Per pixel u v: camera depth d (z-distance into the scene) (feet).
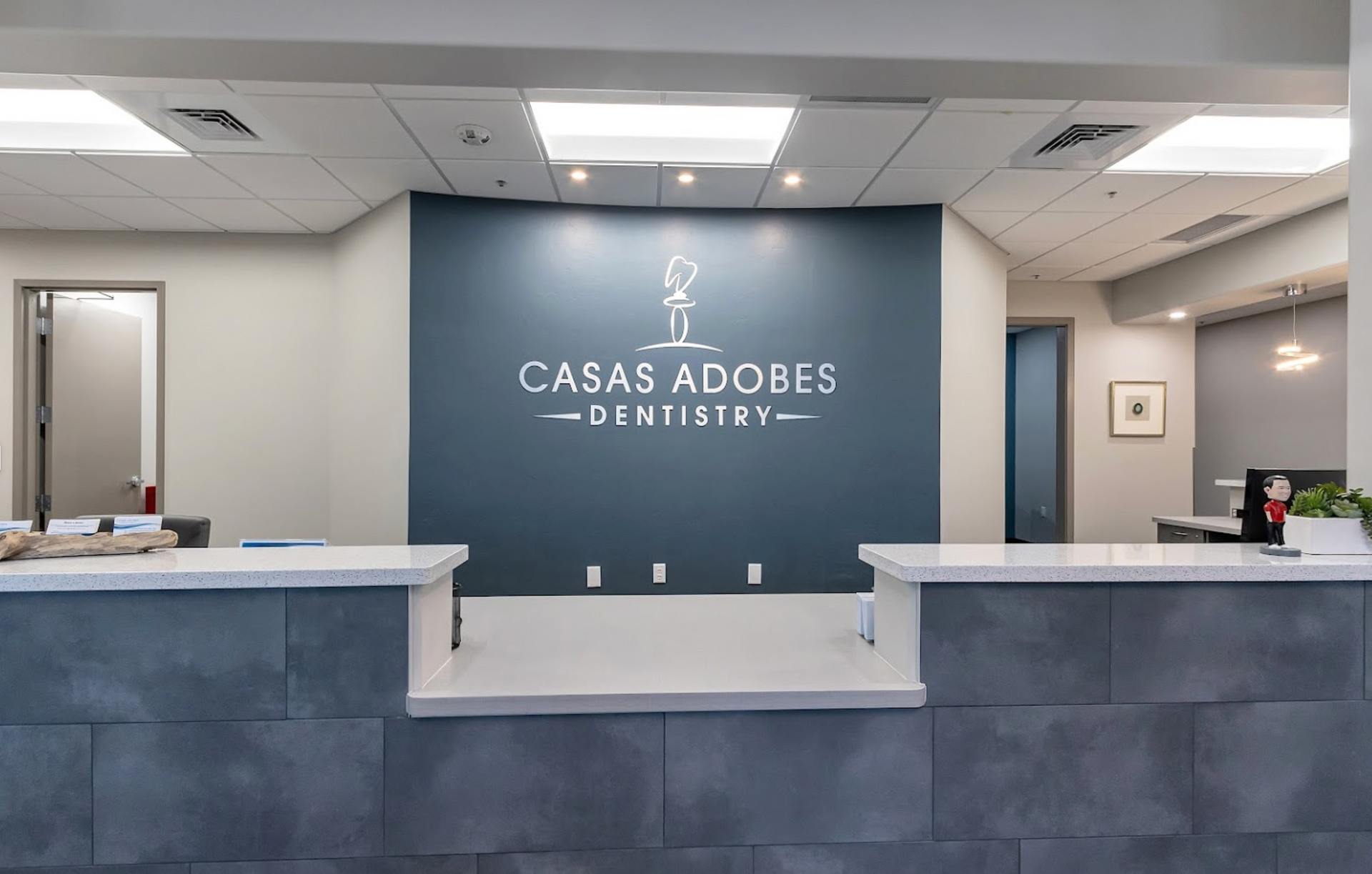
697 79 8.49
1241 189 14.11
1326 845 6.32
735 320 15.61
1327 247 15.19
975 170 13.24
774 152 12.53
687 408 15.57
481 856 5.90
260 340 16.97
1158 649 6.26
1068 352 22.45
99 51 7.88
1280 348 19.48
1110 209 15.38
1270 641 6.31
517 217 15.12
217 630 5.83
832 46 7.95
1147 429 22.44
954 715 6.15
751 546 15.62
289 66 8.20
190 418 16.92
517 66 8.20
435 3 7.75
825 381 15.57
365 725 5.86
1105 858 6.21
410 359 14.67
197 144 12.11
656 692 5.84
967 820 6.14
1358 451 7.73
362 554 6.72
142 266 16.83
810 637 7.33
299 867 5.84
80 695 5.77
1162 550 7.25
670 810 5.96
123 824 5.78
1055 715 6.20
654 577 15.52
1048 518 28.25
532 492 15.23
